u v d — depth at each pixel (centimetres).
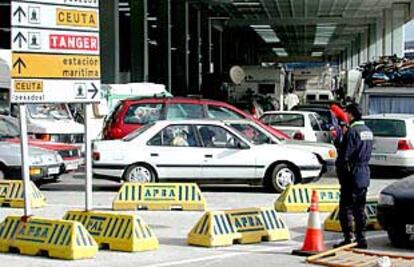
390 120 2258
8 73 2631
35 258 1141
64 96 1195
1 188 1689
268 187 1930
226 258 1148
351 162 1148
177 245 1248
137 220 1205
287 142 2120
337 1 5328
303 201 1603
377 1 5338
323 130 2719
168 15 4606
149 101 2209
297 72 5744
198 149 1908
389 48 5675
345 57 10250
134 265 1095
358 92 4044
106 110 2716
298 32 7862
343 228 1188
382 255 1131
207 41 5897
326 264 1081
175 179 1903
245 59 8556
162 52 4609
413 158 2219
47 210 1614
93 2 1227
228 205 1703
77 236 1135
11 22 1134
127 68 5734
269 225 1291
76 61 1210
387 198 1230
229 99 4438
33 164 1911
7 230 1205
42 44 1166
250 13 6084
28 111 2417
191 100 2209
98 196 1862
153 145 1905
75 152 2194
